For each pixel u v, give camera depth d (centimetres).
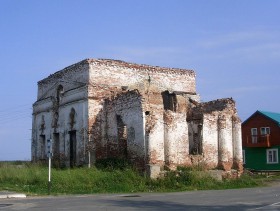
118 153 2870
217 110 3130
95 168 2670
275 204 1495
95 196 1938
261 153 4406
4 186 2317
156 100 2739
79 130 3050
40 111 3669
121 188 2297
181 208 1370
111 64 3181
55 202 1612
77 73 3203
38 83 3797
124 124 2822
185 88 3569
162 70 3456
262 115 4450
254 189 2409
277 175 3662
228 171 2961
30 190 2159
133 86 3262
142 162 2622
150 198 1788
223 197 1808
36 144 3700
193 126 3238
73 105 3162
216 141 2989
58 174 2445
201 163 2839
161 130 2678
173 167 2683
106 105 3033
